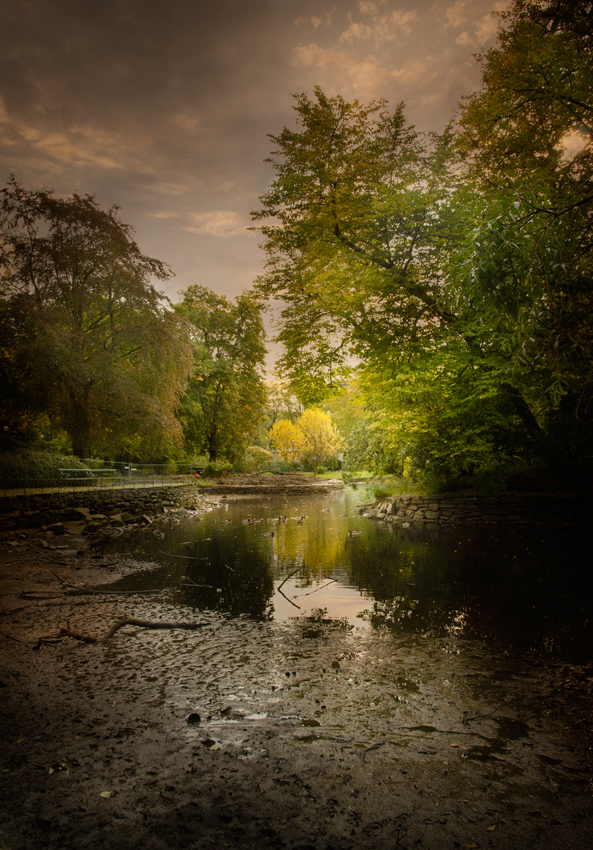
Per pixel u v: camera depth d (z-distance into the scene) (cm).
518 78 898
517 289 432
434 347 1481
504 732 304
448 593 648
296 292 1489
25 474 1559
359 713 329
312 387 1675
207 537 1241
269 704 342
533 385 1431
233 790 245
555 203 525
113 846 204
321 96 1194
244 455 4288
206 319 3738
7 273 1842
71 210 1873
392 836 212
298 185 1300
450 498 1554
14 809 229
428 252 1363
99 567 837
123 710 332
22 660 422
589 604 580
